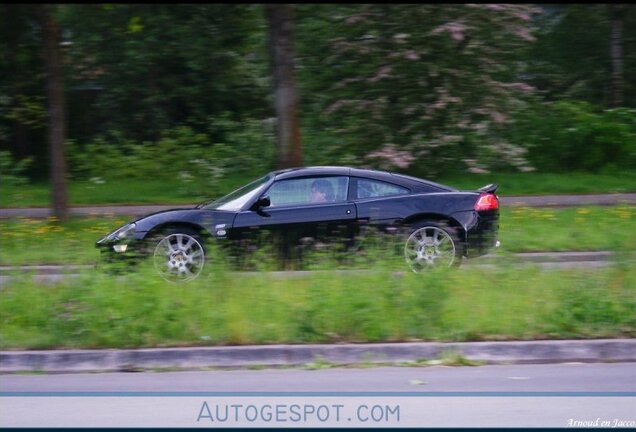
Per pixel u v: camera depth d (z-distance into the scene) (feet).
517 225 68.23
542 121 107.14
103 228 71.26
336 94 92.17
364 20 87.81
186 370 33.50
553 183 97.45
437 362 33.78
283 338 34.96
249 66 111.04
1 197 98.53
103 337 34.83
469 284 37.96
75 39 105.81
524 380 31.68
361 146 92.17
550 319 35.88
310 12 89.10
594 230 65.05
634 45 120.98
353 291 36.32
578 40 123.03
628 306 36.37
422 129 90.89
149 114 119.44
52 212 77.30
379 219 49.96
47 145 118.93
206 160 101.09
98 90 121.49
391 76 88.22
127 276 37.83
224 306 36.01
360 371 33.12
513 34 89.66
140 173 105.50
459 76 88.79
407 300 35.99
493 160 92.43
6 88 112.16
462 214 50.60
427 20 87.35
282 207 50.24
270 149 99.66
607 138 106.93
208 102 118.42
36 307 36.68
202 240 48.65
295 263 46.01
